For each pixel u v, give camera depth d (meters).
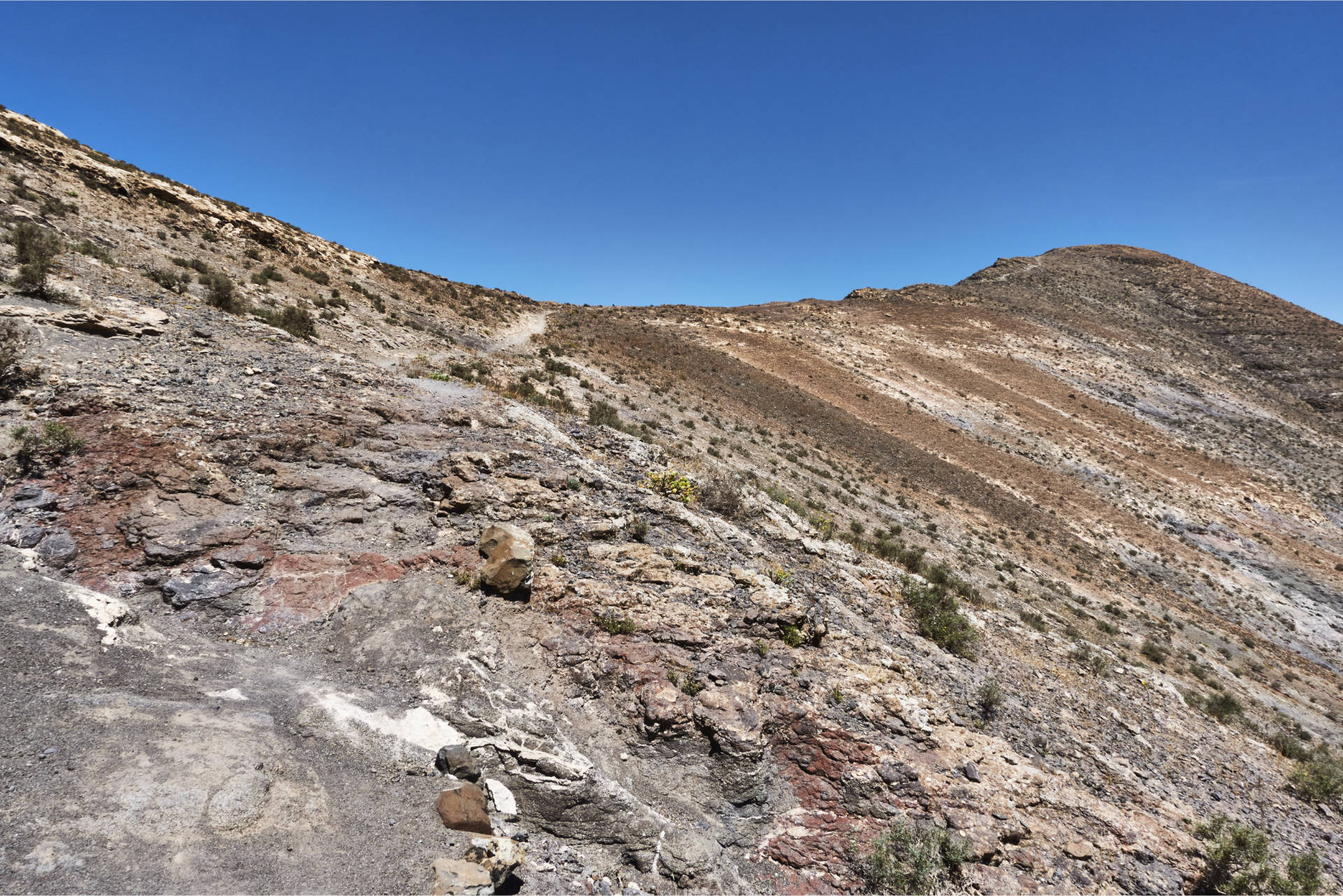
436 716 6.38
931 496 37.47
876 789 7.12
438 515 9.98
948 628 13.65
